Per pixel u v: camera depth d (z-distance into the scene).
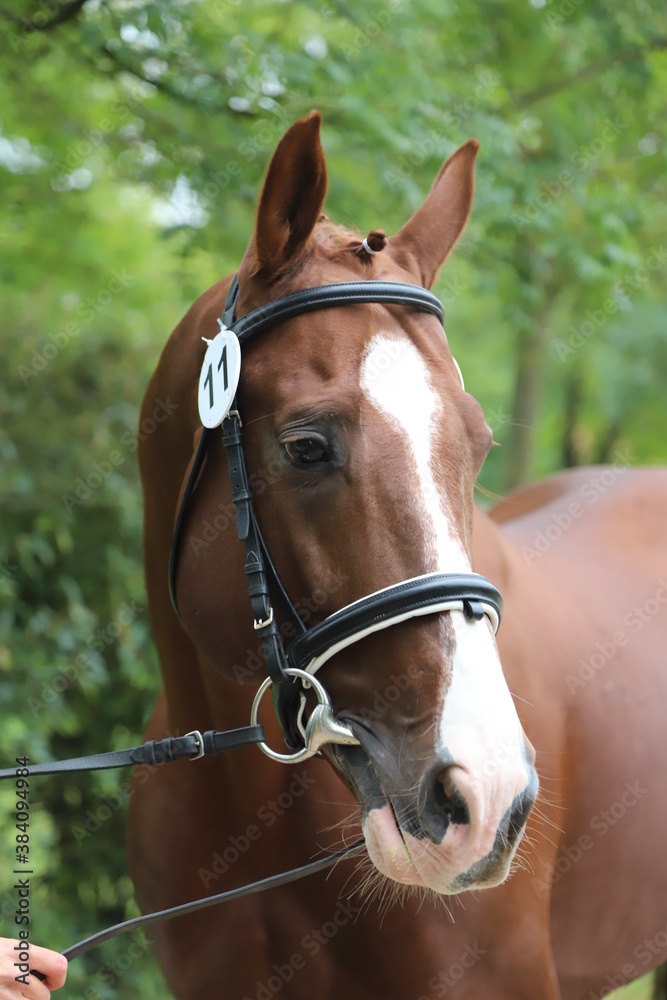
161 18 4.33
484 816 1.61
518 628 2.65
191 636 2.12
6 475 4.94
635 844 2.87
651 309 10.71
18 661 4.89
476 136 4.89
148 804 2.64
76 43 4.67
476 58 5.48
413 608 1.73
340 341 1.89
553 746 2.60
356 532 1.80
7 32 4.57
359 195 5.04
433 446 1.82
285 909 2.34
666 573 3.57
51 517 5.05
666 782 3.00
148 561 2.55
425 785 1.67
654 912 3.03
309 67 4.38
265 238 1.98
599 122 5.66
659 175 6.02
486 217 5.03
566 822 2.64
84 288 7.49
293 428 1.84
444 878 1.67
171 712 2.58
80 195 6.16
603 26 5.32
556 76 5.83
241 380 1.99
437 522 1.78
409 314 1.98
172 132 5.01
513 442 10.19
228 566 2.02
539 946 2.39
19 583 5.09
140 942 5.06
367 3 4.53
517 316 5.73
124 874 5.19
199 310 2.36
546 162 5.41
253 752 2.28
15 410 5.11
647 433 13.64
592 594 3.21
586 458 16.00
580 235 5.58
